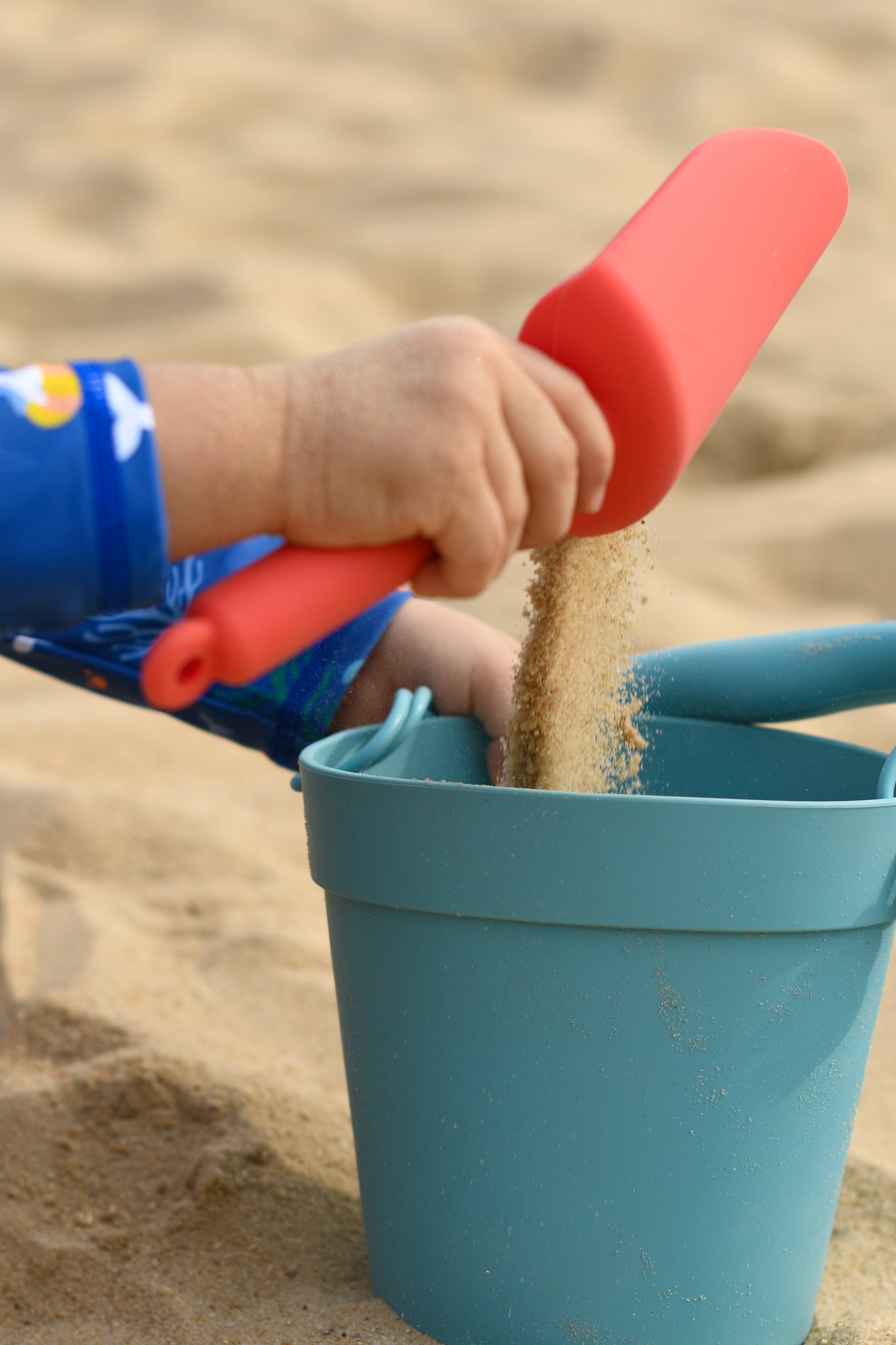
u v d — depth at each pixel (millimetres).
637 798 805
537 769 991
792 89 7148
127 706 2428
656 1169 845
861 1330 940
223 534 751
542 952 832
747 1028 835
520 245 5652
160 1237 1042
